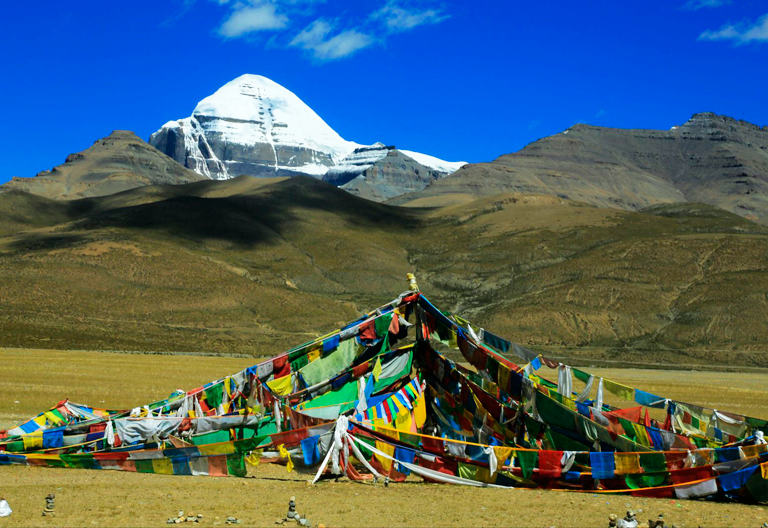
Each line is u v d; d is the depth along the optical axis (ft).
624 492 65.41
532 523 53.47
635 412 84.99
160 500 57.72
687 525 54.03
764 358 388.98
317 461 69.51
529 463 67.82
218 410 82.02
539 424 75.46
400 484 67.82
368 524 51.96
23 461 73.82
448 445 69.56
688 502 62.69
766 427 77.25
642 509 59.21
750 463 62.44
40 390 130.00
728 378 257.34
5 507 51.85
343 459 68.64
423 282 634.84
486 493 64.54
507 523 53.26
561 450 73.51
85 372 170.71
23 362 188.03
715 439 80.69
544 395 76.13
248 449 69.87
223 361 236.43
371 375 82.43
